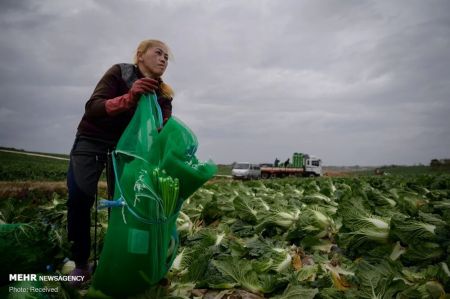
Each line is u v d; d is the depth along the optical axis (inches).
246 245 156.9
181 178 105.0
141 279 99.4
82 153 118.4
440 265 113.4
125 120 122.7
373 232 146.4
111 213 100.6
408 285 102.7
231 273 118.2
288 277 116.0
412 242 135.6
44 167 1768.0
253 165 1756.9
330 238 173.5
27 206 236.4
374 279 106.2
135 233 96.9
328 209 201.8
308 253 163.9
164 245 105.2
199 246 141.8
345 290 106.0
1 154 2935.5
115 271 97.7
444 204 186.5
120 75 120.7
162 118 120.5
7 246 90.4
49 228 104.3
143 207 97.6
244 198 212.8
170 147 103.7
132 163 101.2
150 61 121.4
